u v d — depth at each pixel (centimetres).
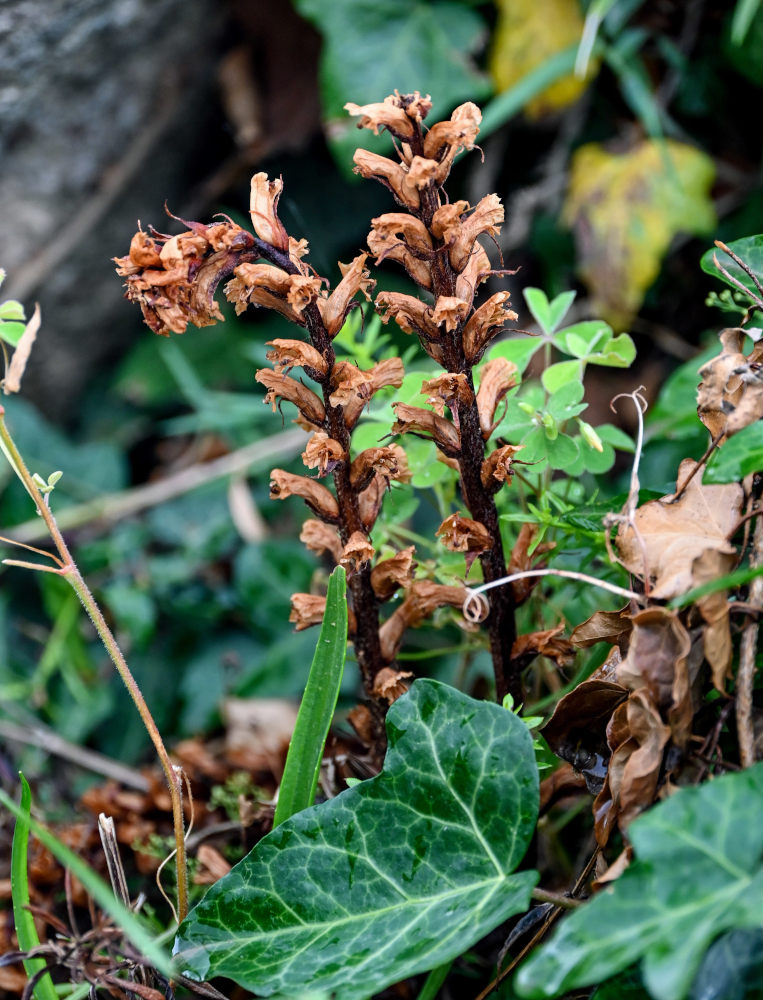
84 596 69
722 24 108
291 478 69
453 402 68
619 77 112
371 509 70
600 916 63
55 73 110
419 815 68
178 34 116
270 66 123
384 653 71
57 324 127
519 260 120
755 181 112
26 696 112
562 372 75
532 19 109
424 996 68
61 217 121
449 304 66
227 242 66
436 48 111
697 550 67
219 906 68
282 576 112
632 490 68
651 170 109
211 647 113
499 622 71
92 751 112
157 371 132
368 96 111
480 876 67
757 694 68
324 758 77
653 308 116
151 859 80
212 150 129
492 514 69
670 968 61
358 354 78
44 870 78
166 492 119
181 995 75
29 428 124
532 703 77
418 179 66
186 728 109
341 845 68
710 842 63
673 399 85
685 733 66
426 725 68
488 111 102
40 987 69
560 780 71
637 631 66
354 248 127
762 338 68
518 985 62
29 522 120
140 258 65
